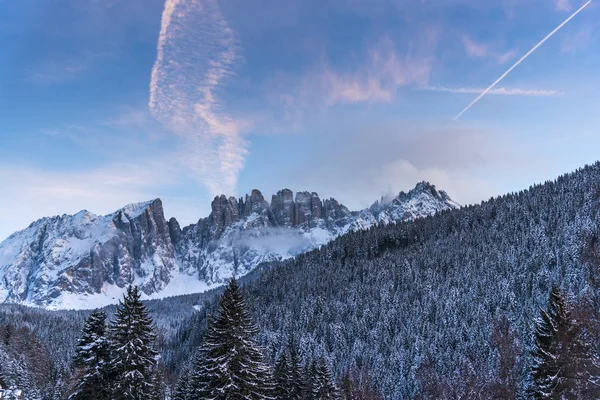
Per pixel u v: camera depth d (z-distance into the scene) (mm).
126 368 43594
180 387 72562
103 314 47781
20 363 98250
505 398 43062
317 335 158000
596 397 35219
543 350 39406
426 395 68875
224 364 41469
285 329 163250
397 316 159125
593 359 34906
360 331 156125
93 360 45125
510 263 170625
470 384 51938
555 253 161500
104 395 44094
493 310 146250
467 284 168125
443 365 114438
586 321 33406
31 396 83812
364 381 100125
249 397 41656
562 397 36656
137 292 45625
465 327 135000
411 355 131375
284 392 73250
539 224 199250
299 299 193500
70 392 46094
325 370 73125
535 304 133250
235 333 43125
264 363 44938
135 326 44438
